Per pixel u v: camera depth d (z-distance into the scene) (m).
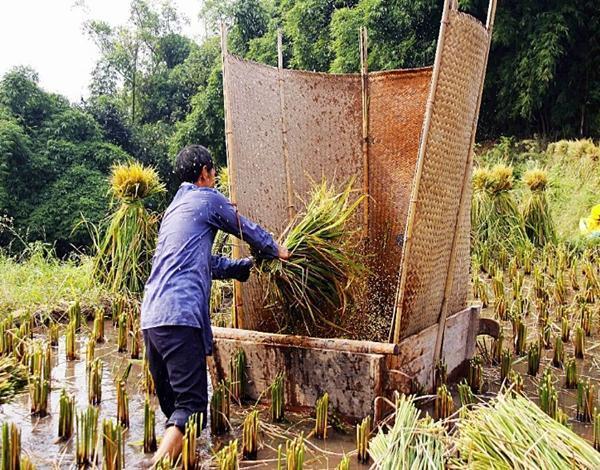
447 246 4.20
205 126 24.48
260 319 4.43
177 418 3.23
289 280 3.81
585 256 8.59
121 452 3.04
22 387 4.11
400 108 5.20
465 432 2.69
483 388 4.35
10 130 20.33
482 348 5.08
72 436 3.55
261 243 3.65
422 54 17.70
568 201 11.49
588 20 15.88
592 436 3.53
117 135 26.89
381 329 4.57
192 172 3.71
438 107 3.70
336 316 4.12
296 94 5.06
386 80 5.25
